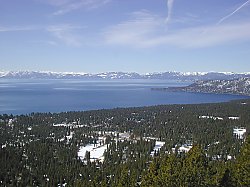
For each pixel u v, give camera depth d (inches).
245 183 3090.6
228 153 6998.0
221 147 7298.2
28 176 5708.7
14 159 6353.3
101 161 6983.3
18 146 7583.7
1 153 6599.4
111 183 4653.1
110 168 5826.8
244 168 3142.2
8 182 5472.4
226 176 3127.5
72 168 6033.5
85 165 6412.4
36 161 6481.3
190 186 3056.1
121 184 3865.7
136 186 3890.3
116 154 6973.4
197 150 3250.5
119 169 5413.4
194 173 3083.2
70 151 7426.2
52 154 7032.5
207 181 3053.6
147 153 6978.4
